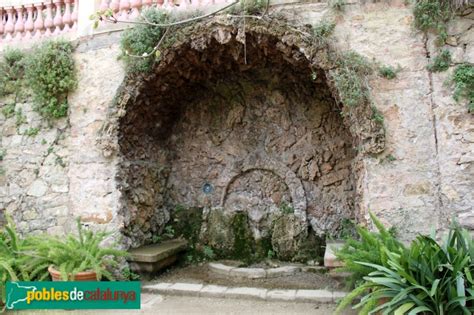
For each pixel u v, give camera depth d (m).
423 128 4.08
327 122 5.71
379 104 4.18
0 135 5.50
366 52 4.27
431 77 4.11
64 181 5.21
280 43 4.55
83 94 5.20
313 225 5.65
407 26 4.20
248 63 5.33
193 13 4.72
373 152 4.12
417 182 4.04
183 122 6.28
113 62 5.11
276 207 5.82
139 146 5.66
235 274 5.20
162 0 4.99
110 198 5.02
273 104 5.94
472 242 3.23
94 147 5.11
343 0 4.34
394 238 3.86
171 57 4.88
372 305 3.15
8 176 5.42
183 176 6.30
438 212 3.97
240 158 6.05
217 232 5.91
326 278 5.02
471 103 3.96
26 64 5.34
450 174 3.98
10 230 4.63
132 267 5.04
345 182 5.59
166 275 5.33
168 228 6.12
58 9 5.50
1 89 5.50
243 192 6.02
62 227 5.15
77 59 5.26
